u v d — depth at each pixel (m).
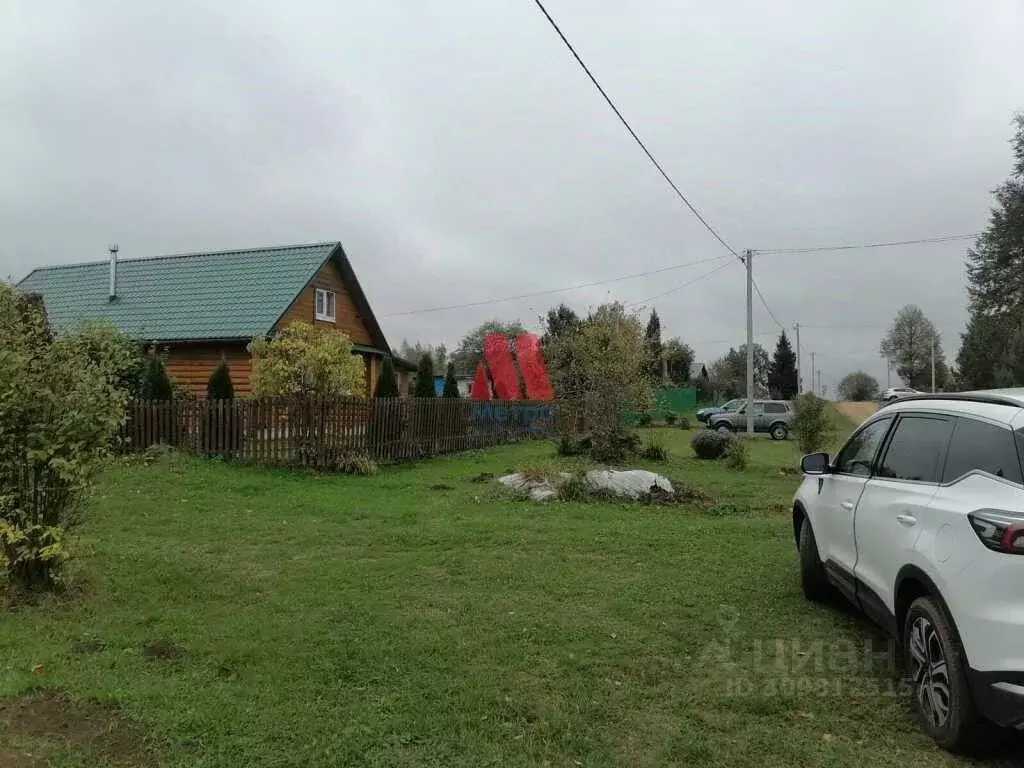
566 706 3.96
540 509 10.50
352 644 4.82
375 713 3.82
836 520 5.31
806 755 3.51
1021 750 3.56
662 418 41.06
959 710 3.44
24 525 5.48
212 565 6.85
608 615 5.55
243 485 11.76
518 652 4.73
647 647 4.89
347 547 7.76
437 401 19.33
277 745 3.46
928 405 4.51
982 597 3.30
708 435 19.89
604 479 11.66
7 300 6.34
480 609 5.63
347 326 26.36
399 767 3.32
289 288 22.89
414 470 15.74
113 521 8.83
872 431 5.26
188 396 18.00
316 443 14.38
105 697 3.87
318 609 5.57
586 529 8.88
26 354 5.58
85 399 5.59
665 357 20.86
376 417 16.41
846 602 5.98
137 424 14.56
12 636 4.77
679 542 8.17
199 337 20.91
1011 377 33.59
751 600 6.02
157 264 25.94
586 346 18.33
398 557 7.33
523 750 3.50
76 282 26.27
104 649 4.66
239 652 4.60
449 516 9.73
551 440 25.41
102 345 7.32
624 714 3.90
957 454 3.93
